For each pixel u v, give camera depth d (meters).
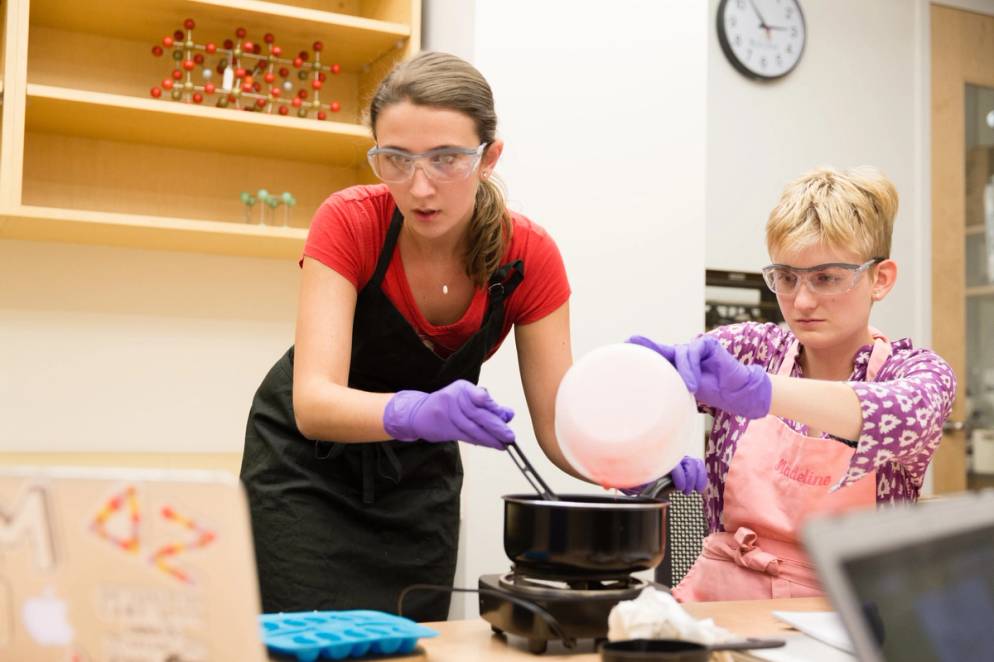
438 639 1.13
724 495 1.70
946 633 0.66
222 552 0.72
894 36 4.26
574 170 2.91
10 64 2.45
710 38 3.85
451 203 1.38
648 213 3.01
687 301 3.06
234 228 2.68
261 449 1.75
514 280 1.61
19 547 0.76
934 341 4.29
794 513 1.58
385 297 1.60
